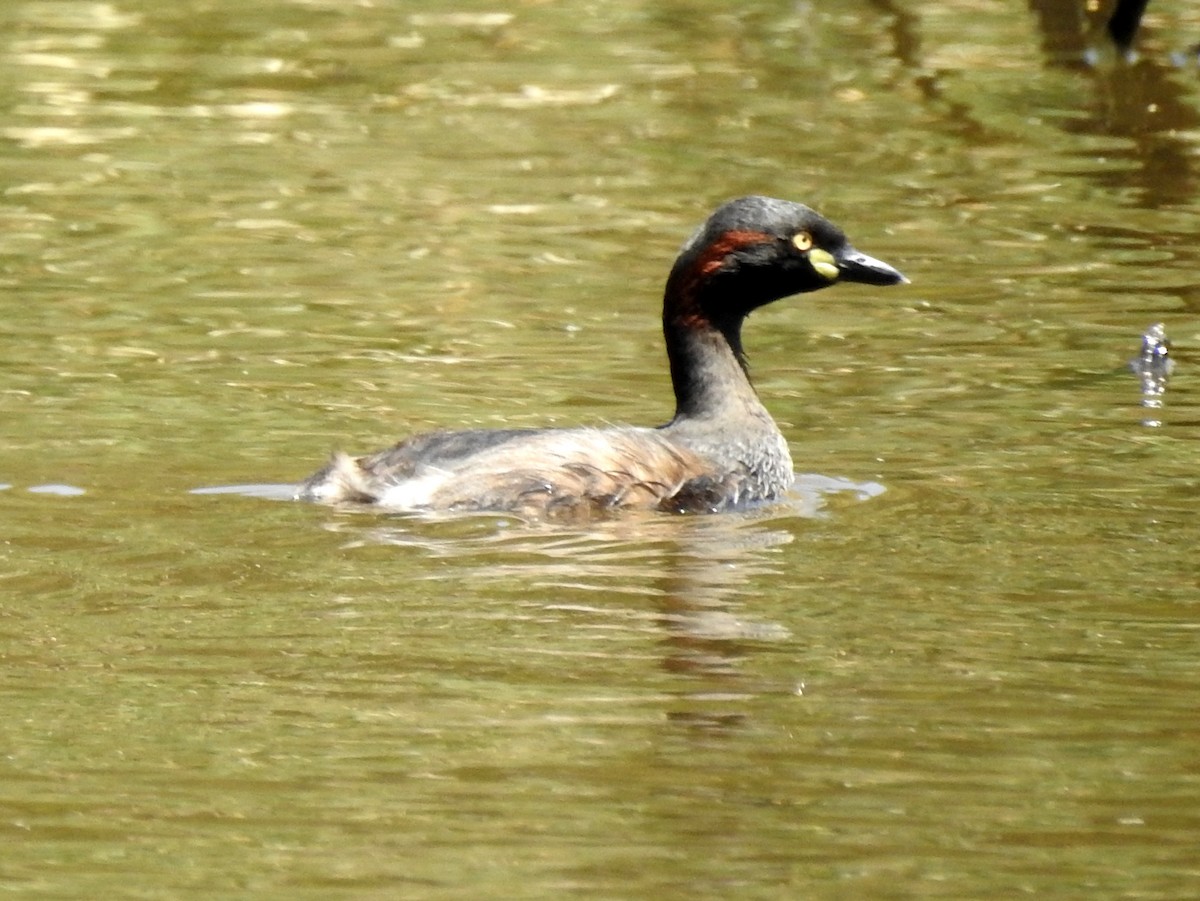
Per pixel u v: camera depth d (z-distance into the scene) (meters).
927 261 19.20
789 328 17.48
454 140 23.11
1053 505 12.91
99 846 8.18
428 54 26.78
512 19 28.34
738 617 10.77
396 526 12.30
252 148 22.73
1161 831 8.34
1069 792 8.69
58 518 12.26
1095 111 24.45
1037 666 10.08
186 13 28.59
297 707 9.55
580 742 9.16
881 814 8.51
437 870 8.00
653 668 10.04
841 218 20.45
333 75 25.77
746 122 23.97
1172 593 11.14
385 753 9.04
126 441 14.03
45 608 10.74
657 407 15.23
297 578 11.30
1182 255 19.42
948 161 22.58
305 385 15.58
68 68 25.72
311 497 12.79
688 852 8.17
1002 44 27.11
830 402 15.46
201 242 19.53
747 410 13.87
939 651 10.28
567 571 11.55
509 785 8.74
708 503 13.11
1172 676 9.94
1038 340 16.98
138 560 11.51
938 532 12.38
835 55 26.77
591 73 25.88
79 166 21.98
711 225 14.16
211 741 9.14
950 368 16.27
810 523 12.62
